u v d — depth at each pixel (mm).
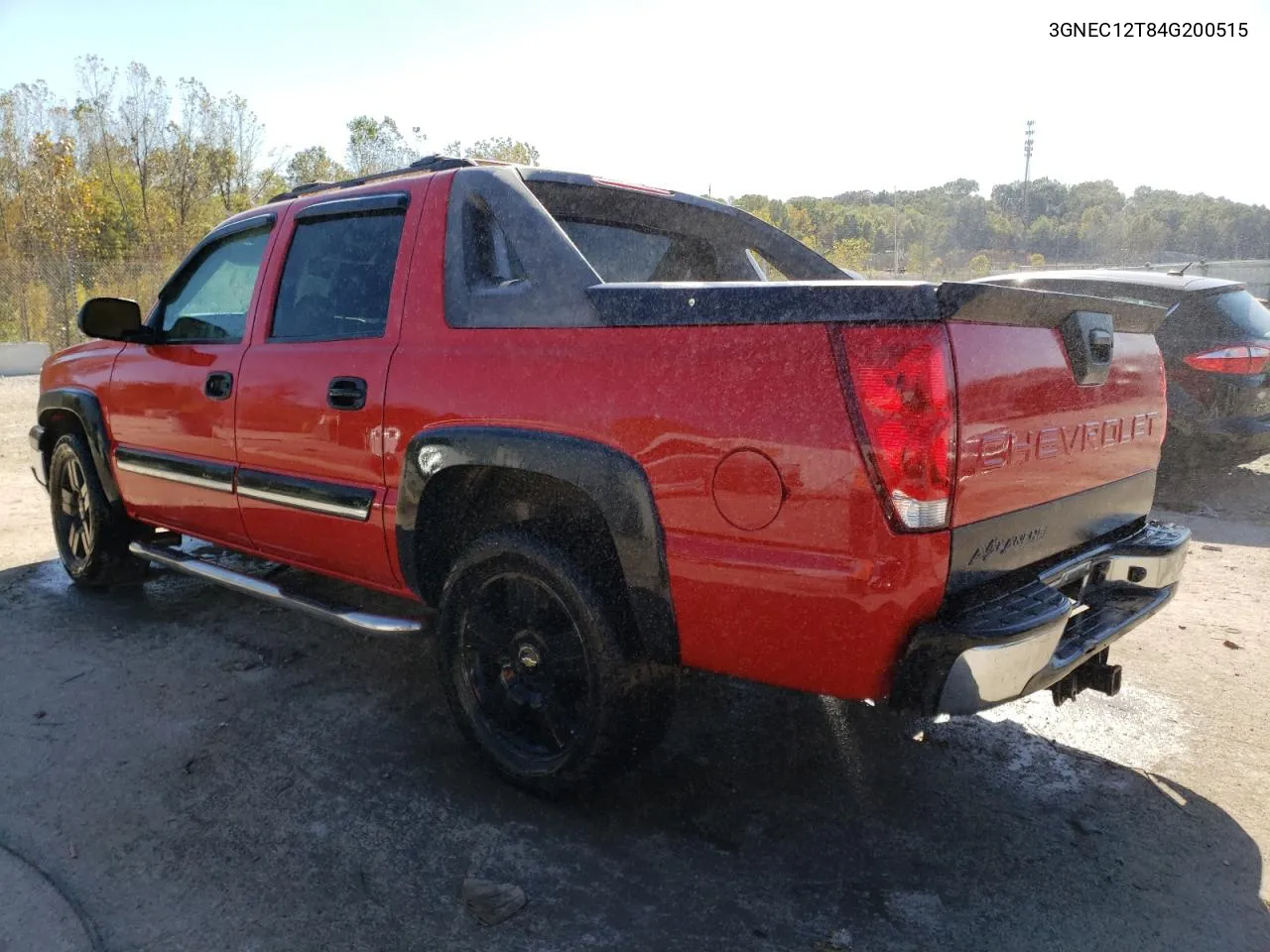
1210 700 3514
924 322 1990
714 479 2225
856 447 2029
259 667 3781
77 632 4180
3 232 29156
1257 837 2605
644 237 3725
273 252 3553
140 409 4027
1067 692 2773
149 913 2258
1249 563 5383
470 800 2785
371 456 2998
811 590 2113
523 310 2650
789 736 3213
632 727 2562
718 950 2137
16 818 2680
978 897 2330
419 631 3039
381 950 2135
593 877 2410
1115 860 2498
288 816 2693
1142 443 2871
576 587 2506
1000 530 2213
